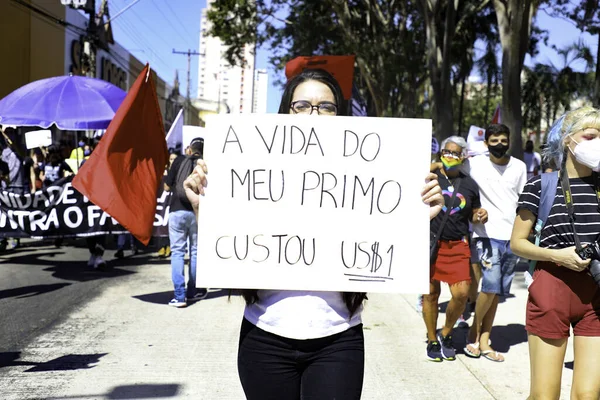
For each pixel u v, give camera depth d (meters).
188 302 6.87
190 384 4.24
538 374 2.99
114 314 6.21
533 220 3.12
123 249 10.02
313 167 2.32
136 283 7.88
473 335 5.23
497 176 5.03
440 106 16.45
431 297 4.93
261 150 2.32
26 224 8.59
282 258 2.28
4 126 10.03
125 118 4.67
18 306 6.42
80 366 4.56
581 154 2.84
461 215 4.87
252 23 21.89
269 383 2.20
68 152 14.95
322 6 22.42
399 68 21.14
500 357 5.00
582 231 2.94
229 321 6.04
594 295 2.91
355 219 2.31
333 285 2.26
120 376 4.36
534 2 13.84
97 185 4.58
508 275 5.10
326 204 2.31
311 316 2.20
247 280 2.26
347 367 2.17
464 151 4.90
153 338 5.37
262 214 2.30
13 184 9.77
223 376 4.42
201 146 6.62
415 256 2.29
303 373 2.22
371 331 5.79
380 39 22.00
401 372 4.64
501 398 4.15
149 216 4.79
